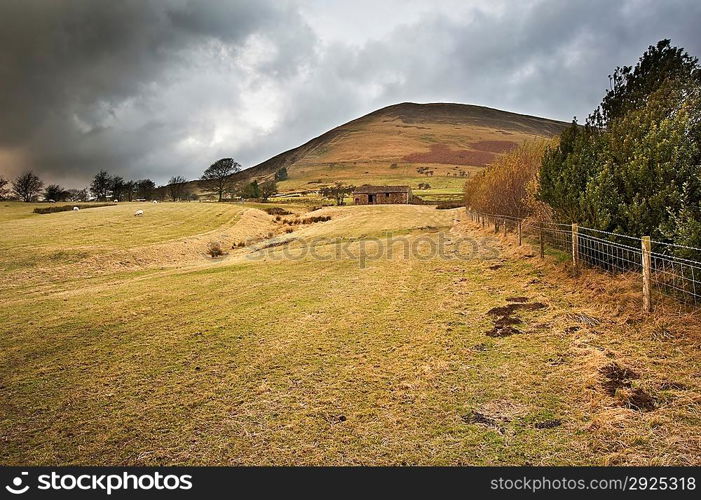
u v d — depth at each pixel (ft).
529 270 47.85
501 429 18.26
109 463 18.04
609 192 37.50
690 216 28.66
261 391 23.57
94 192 396.16
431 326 32.68
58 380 26.89
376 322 34.88
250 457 17.70
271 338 32.50
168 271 81.76
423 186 453.17
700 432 16.67
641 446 16.31
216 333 34.63
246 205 264.31
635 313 28.73
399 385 23.09
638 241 33.55
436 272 55.26
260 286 53.93
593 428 17.62
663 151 32.22
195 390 24.26
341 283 52.80
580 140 46.11
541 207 61.11
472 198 125.08
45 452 19.11
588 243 39.96
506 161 87.66
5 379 27.50
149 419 21.33
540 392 21.03
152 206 227.40
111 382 26.11
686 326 25.55
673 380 20.54
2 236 114.93
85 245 104.01
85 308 46.52
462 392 21.71
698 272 27.07
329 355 28.25
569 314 31.48
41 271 81.05
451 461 16.52
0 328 40.11
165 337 34.42
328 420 20.04
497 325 31.45
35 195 340.18
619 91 45.78
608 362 23.00
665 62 40.70
